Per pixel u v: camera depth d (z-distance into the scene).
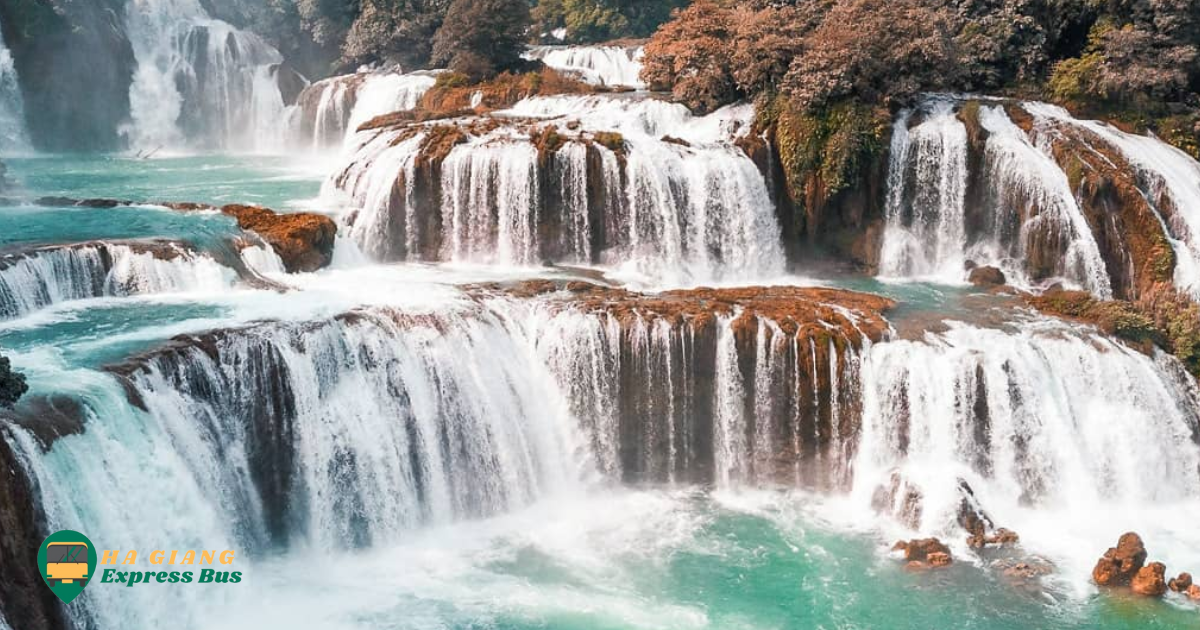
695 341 30.11
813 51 42.47
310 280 34.53
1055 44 48.66
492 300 31.62
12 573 19.02
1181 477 30.14
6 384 20.86
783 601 24.64
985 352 30.11
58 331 27.16
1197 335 32.09
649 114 48.03
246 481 25.58
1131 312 32.91
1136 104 44.69
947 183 41.31
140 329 27.20
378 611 23.78
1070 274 39.12
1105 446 29.80
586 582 25.34
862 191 41.81
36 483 20.03
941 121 42.16
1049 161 40.19
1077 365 30.55
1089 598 24.59
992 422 29.62
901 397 29.80
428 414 28.16
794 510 29.08
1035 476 29.48
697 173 39.38
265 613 23.48
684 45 48.53
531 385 30.06
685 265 39.56
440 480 28.20
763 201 40.84
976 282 39.53
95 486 21.31
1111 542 27.25
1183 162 42.16
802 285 39.44
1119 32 45.06
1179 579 24.83
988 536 27.17
